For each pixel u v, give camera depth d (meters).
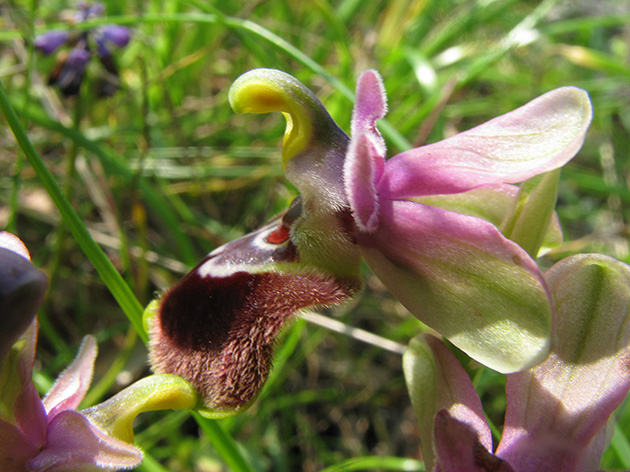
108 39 0.07
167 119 0.08
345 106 0.07
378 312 0.07
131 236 0.07
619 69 0.09
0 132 0.07
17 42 0.07
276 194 0.08
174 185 0.08
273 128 0.08
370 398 0.07
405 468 0.05
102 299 0.07
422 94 0.08
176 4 0.08
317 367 0.07
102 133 0.07
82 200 0.08
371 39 0.08
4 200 0.07
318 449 0.07
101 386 0.06
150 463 0.05
